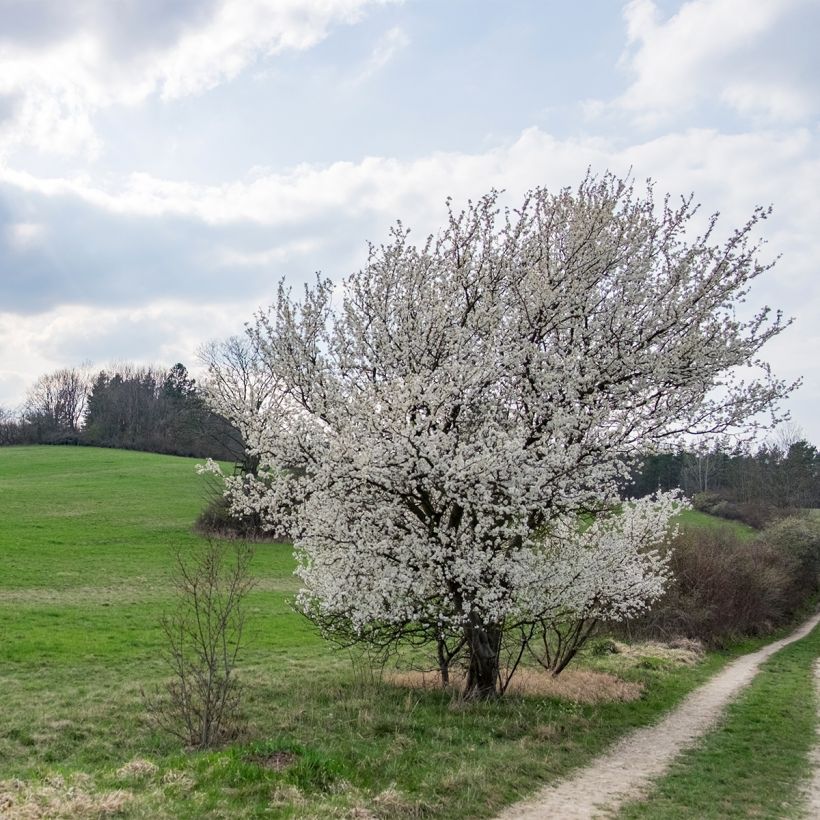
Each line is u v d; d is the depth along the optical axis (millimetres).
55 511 47375
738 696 19328
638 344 14641
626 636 28688
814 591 57469
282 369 14227
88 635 20516
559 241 15484
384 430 12883
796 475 71688
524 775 10445
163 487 59031
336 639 15750
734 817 9461
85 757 10406
